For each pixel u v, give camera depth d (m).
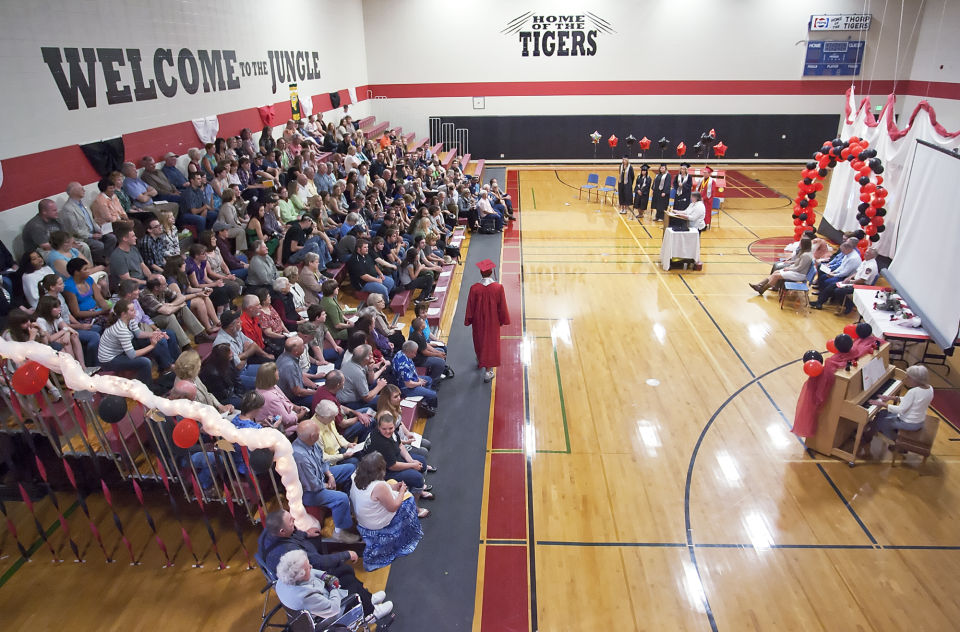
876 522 6.57
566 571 5.92
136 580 5.51
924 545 6.25
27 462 6.12
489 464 7.48
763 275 14.07
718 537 6.38
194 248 8.80
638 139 26.09
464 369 9.77
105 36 9.55
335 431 6.55
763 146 25.91
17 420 5.70
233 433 4.98
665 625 5.38
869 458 7.62
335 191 13.65
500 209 18.02
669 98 25.41
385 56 25.30
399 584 5.71
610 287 13.34
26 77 8.06
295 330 8.95
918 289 8.90
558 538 6.34
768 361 10.02
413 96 25.88
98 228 8.66
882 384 7.74
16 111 7.92
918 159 9.65
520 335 11.02
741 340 10.80
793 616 5.47
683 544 6.28
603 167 26.33
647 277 13.96
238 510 6.22
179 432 4.93
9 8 7.79
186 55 11.87
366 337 7.79
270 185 12.62
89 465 6.16
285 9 16.84
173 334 7.48
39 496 6.17
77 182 8.53
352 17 23.23
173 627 5.08
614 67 25.08
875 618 5.44
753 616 5.47
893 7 23.34
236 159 12.84
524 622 5.36
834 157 13.55
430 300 11.55
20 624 5.05
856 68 24.23
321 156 16.50
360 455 6.50
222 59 13.31
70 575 5.54
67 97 8.77
